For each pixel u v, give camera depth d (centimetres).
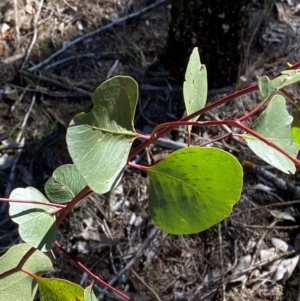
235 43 75
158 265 65
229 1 71
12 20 88
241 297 63
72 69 83
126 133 25
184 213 25
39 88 80
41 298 33
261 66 84
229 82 80
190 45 76
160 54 83
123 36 87
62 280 31
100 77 82
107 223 68
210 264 66
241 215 69
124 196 70
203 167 24
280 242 68
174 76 81
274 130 27
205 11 72
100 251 66
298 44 88
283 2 94
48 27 88
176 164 24
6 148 74
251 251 67
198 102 29
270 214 70
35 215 30
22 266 33
